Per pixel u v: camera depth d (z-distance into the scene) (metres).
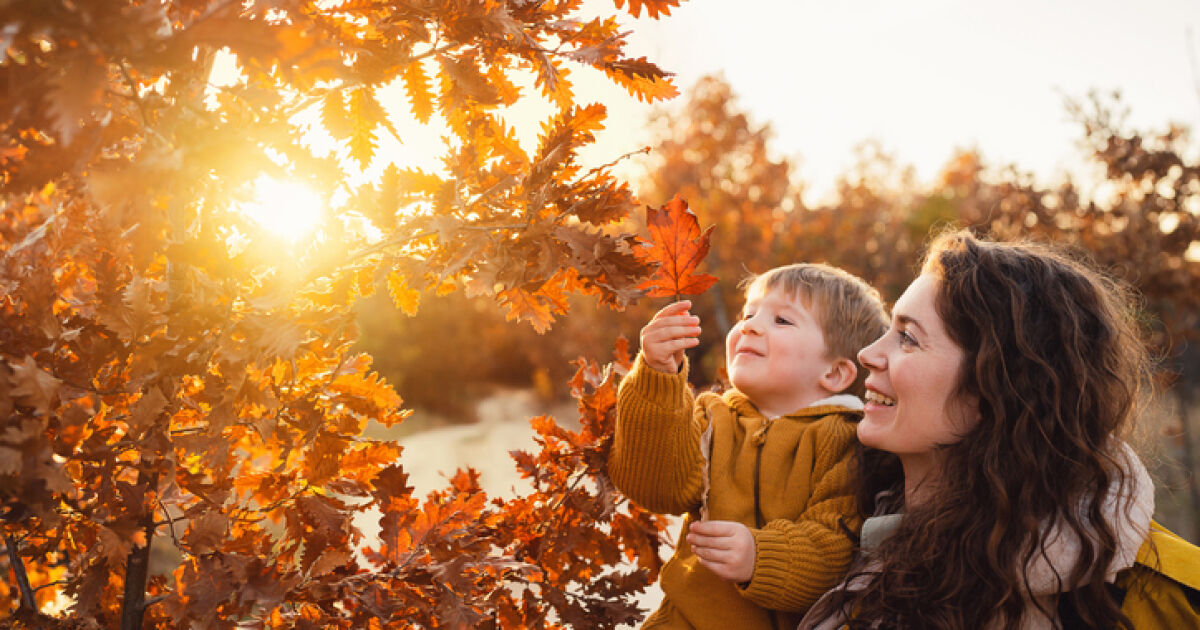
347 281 1.10
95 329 0.96
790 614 1.46
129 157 0.94
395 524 1.20
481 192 1.17
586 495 1.53
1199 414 7.41
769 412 1.67
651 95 1.16
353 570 1.18
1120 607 1.15
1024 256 1.31
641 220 11.99
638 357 1.48
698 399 1.86
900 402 1.28
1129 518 1.15
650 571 1.63
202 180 0.86
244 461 1.31
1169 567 1.14
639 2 1.07
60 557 1.44
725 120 16.00
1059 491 1.16
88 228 1.05
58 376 0.93
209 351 0.97
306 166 0.86
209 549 0.98
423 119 1.18
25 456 0.80
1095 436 1.22
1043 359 1.20
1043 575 1.14
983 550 1.16
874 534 1.33
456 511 1.24
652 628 1.57
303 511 1.11
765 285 1.75
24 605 1.17
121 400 1.01
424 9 1.01
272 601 0.96
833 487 1.47
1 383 0.79
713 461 1.61
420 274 1.08
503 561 1.25
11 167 0.83
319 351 1.04
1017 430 1.18
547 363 21.81
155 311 0.97
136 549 1.05
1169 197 6.38
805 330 1.65
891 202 19.22
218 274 0.93
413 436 15.04
